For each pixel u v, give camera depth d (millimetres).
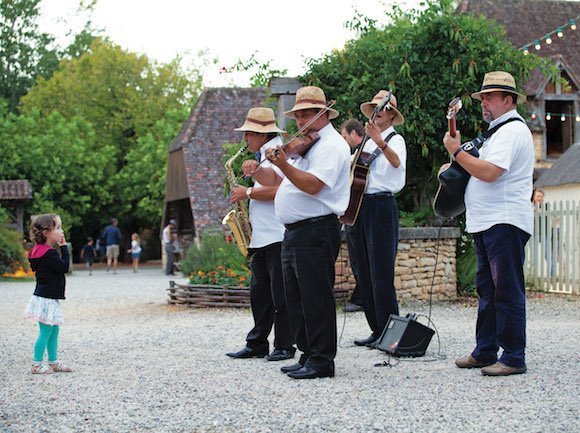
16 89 56000
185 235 33562
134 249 31641
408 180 13672
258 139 7586
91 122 46031
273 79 13750
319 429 4977
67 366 7273
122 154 46500
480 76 13359
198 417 5355
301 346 6801
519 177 6492
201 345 8664
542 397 5707
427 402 5613
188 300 13047
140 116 45531
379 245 7855
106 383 6574
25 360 7910
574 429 4883
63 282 7227
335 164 6266
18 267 24953
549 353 7559
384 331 7719
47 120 41656
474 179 6609
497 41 13586
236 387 6273
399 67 13148
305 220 6422
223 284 13164
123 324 10945
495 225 6480
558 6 27547
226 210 27828
